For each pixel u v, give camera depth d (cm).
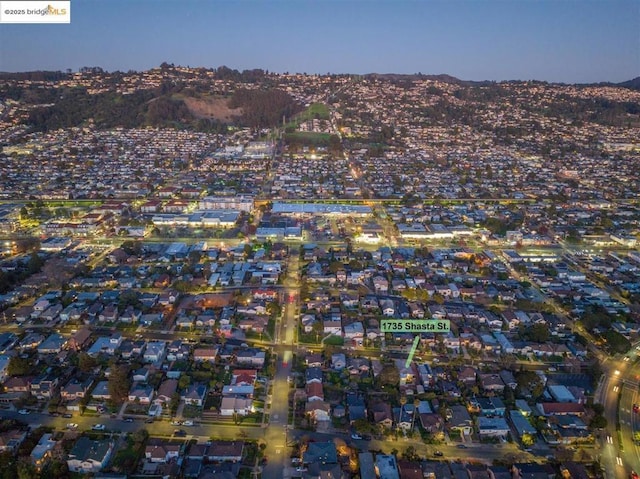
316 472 10269
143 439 11188
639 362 15188
